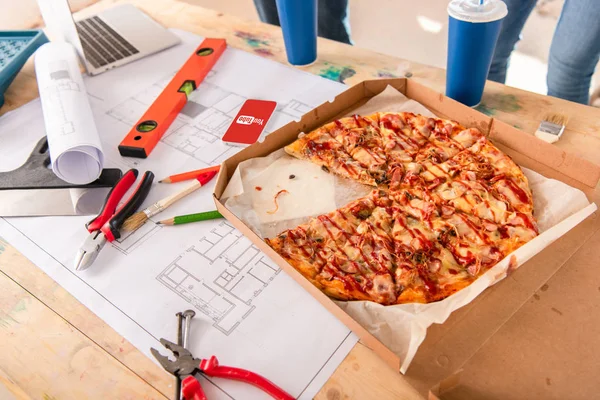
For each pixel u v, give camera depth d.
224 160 1.04
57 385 0.76
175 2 1.72
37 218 1.03
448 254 0.91
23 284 0.91
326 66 1.39
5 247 0.98
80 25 1.60
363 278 0.88
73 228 1.00
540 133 1.08
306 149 1.10
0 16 2.03
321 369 0.75
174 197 1.03
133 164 1.15
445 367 0.73
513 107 1.19
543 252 0.86
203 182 1.07
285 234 0.94
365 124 1.15
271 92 1.32
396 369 0.74
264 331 0.80
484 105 1.20
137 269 0.92
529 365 0.72
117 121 1.28
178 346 0.77
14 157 1.19
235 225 0.96
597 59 1.59
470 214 0.97
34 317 0.85
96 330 0.82
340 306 0.82
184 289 0.88
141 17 1.63
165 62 1.47
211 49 1.44
